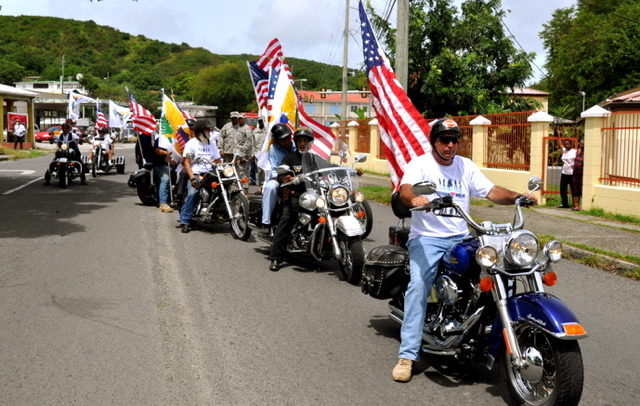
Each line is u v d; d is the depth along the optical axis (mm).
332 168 7480
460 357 4258
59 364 4555
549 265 4008
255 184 17531
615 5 40188
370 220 9602
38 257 7930
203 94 91625
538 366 3766
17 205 12711
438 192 4355
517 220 4117
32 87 98750
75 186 16844
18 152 33656
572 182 13281
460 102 24562
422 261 4398
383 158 23281
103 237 9406
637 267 7590
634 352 5008
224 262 8008
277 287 6848
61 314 5684
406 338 4406
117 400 3994
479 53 25438
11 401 3953
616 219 11852
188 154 9859
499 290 3873
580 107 38906
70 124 17078
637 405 4031
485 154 16594
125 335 5184
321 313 5930
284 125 8148
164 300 6207
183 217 10086
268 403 3990
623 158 12219
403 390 4246
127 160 31391
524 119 14969
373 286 5078
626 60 34844
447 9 25219
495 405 4023
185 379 4340
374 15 24703
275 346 5023
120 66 166500
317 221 7445
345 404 4000
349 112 77688
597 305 6336
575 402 3604
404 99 7461
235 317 5742
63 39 178750
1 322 5434
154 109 90875
